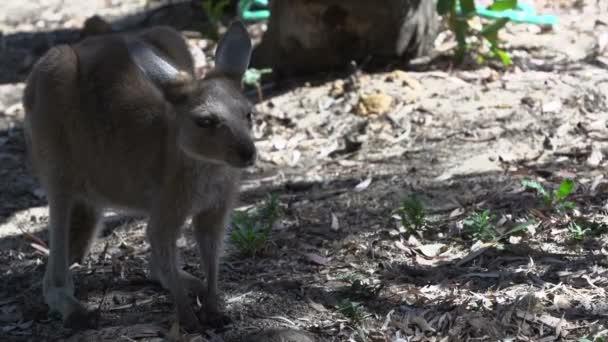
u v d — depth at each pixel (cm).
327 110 1184
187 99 695
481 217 860
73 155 778
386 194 969
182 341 707
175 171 711
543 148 1042
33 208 1041
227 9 1576
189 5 1623
